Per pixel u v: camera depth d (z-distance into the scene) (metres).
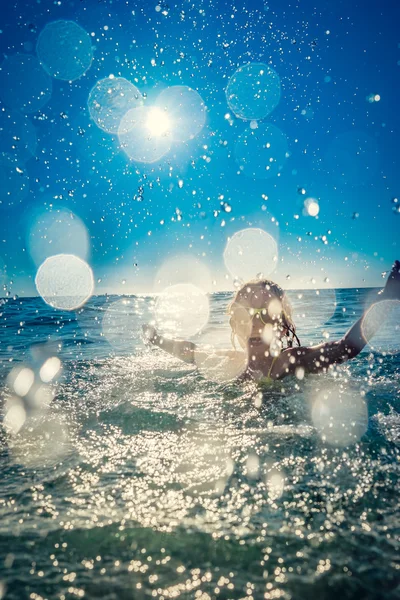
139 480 0.94
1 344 3.74
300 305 8.36
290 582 0.61
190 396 1.68
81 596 0.59
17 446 1.18
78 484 0.93
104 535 0.73
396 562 0.65
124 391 1.82
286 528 0.74
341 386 1.75
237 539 0.71
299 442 1.14
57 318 6.59
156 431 1.27
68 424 1.37
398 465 0.99
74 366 2.46
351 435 1.19
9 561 0.67
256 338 1.86
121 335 4.29
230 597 0.58
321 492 0.87
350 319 5.29
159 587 0.61
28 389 1.91
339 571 0.63
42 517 0.79
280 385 1.77
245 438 1.19
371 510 0.79
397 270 1.72
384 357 2.42
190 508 0.82
